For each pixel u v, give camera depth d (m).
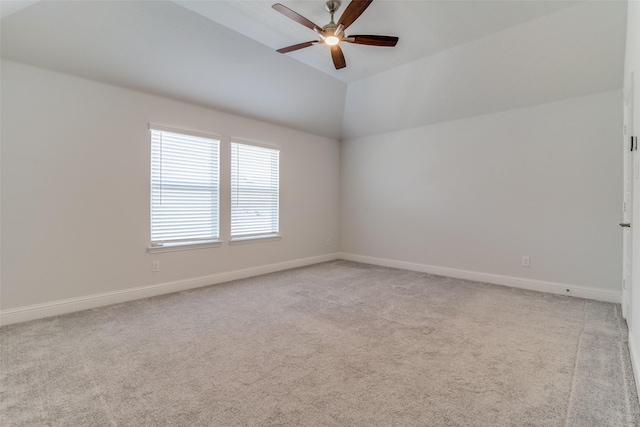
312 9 2.72
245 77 3.58
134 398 1.58
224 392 1.63
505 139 3.80
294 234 4.91
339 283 3.91
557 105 3.42
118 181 3.08
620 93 3.06
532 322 2.60
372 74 4.06
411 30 3.01
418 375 1.80
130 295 3.18
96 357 2.00
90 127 2.90
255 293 3.46
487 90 3.65
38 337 2.28
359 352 2.09
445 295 3.39
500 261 3.87
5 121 2.49
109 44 2.71
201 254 3.76
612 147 3.11
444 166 4.36
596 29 2.71
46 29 2.43
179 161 3.55
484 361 1.96
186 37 2.91
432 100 4.09
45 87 2.66
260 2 2.63
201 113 3.71
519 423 1.40
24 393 1.61
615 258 3.12
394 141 4.92
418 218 4.64
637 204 1.84
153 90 3.25
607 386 1.68
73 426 1.38
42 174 2.66
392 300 3.21
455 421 1.42
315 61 3.69
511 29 2.95
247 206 4.26
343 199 5.65
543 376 1.79
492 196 3.92
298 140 4.94
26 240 2.60
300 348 2.14
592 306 3.00
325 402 1.55
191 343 2.21
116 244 3.08
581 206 3.30
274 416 1.45
